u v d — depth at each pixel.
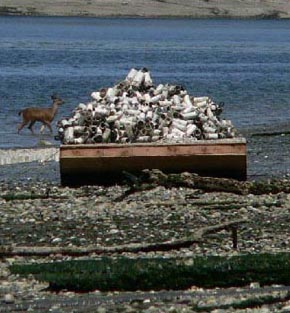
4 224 60.41
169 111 86.56
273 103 163.38
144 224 60.22
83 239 55.88
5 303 41.66
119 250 52.56
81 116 83.94
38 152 99.50
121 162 79.00
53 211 65.56
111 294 43.22
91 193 74.88
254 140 109.81
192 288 44.09
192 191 73.38
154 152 79.25
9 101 160.88
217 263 46.47
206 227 58.28
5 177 84.81
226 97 174.75
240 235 56.75
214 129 85.19
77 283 43.94
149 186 73.88
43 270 46.53
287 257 48.03
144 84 91.12
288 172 86.88
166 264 46.53
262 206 67.06
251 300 41.53
